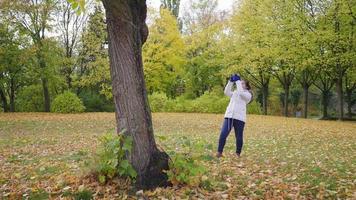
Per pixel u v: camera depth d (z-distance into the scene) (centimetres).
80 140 1209
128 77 520
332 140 1252
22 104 3234
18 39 2883
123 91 521
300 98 4388
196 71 3594
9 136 1375
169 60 3172
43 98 3250
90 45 3081
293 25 2348
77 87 3388
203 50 3566
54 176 614
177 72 3347
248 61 2830
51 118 2184
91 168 539
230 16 3284
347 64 2342
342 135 1424
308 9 2391
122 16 515
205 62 3512
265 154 895
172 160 535
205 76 3612
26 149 996
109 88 3119
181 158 532
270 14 2623
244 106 827
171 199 485
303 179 626
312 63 2400
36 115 2448
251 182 591
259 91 4184
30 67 2908
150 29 3106
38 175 636
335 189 561
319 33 2225
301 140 1238
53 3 3005
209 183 561
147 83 3212
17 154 903
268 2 2600
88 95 3375
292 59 2544
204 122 2033
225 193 526
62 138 1274
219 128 1734
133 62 523
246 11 2867
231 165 729
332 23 2336
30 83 3194
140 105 523
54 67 2995
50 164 746
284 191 540
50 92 3459
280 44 2478
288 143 1144
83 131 1569
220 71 3300
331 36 2203
